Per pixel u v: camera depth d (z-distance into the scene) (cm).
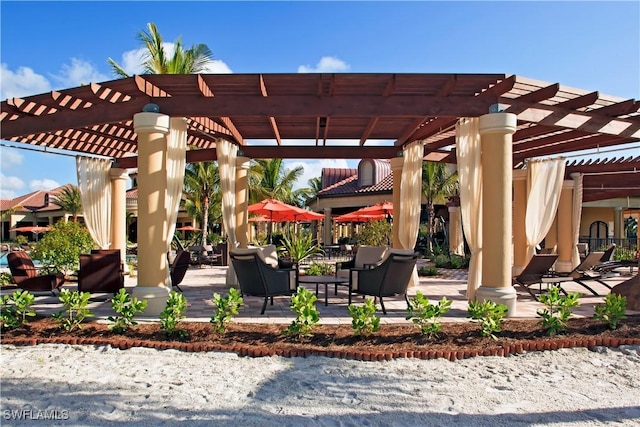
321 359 509
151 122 676
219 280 1190
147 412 378
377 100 704
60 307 755
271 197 2470
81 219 3072
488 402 402
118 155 1211
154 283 689
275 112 700
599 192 1436
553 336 572
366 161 2456
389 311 740
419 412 381
